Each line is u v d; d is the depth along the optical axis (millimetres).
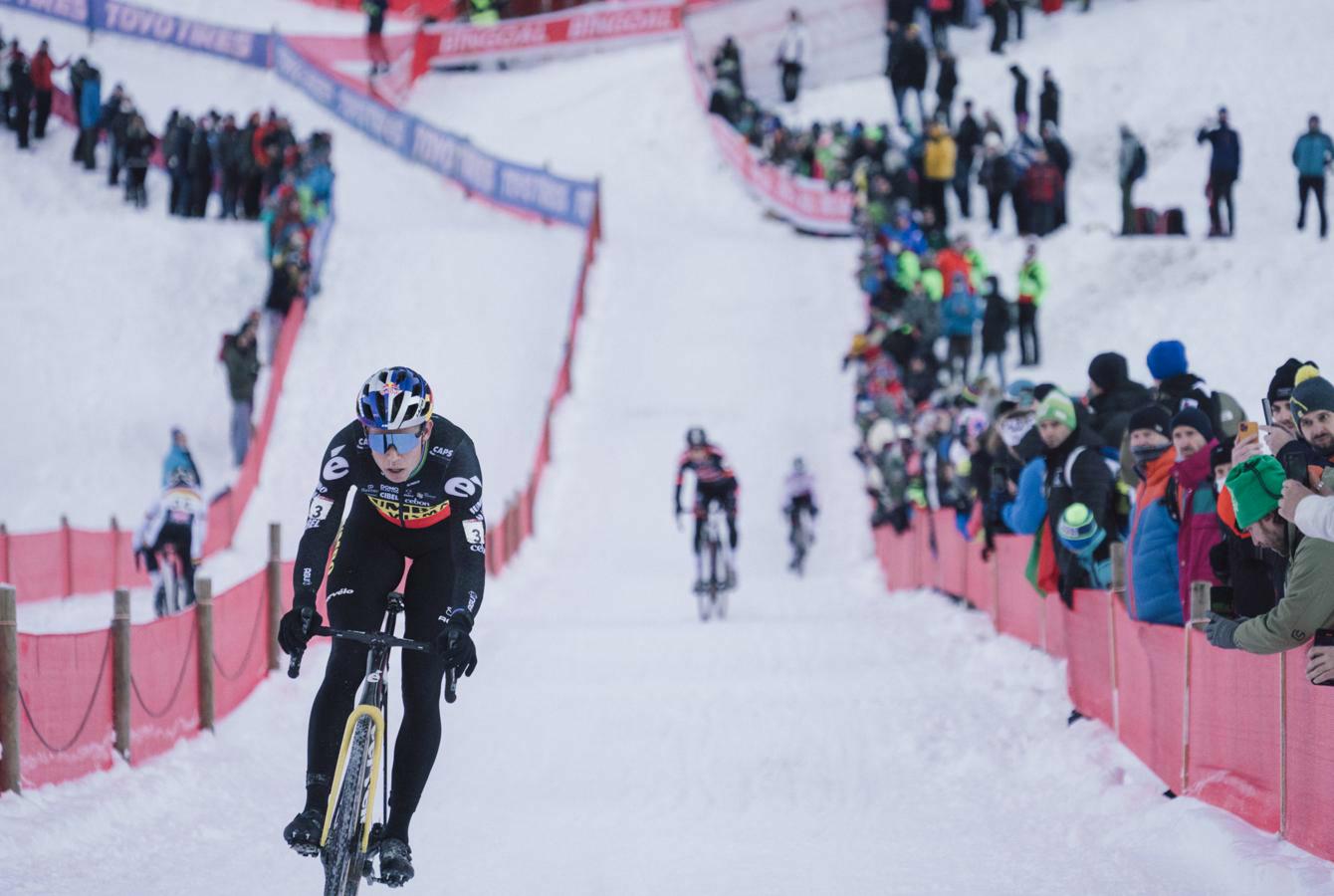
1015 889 13359
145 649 19234
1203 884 13117
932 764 19281
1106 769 17797
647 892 13734
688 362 67438
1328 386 13242
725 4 101562
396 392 11734
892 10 85562
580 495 56656
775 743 20859
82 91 81250
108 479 54938
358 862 11531
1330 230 65000
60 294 66562
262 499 53344
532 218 83875
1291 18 86688
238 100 104000
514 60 113312
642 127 99938
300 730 22516
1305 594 12586
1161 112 83500
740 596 42875
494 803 17734
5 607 15953
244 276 69500
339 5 124812
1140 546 18812
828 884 13812
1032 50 93500
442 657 12141
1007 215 75438
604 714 23141
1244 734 14336
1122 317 60250
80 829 15531
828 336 69312
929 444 41156
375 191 90250
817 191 81250
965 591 34406
